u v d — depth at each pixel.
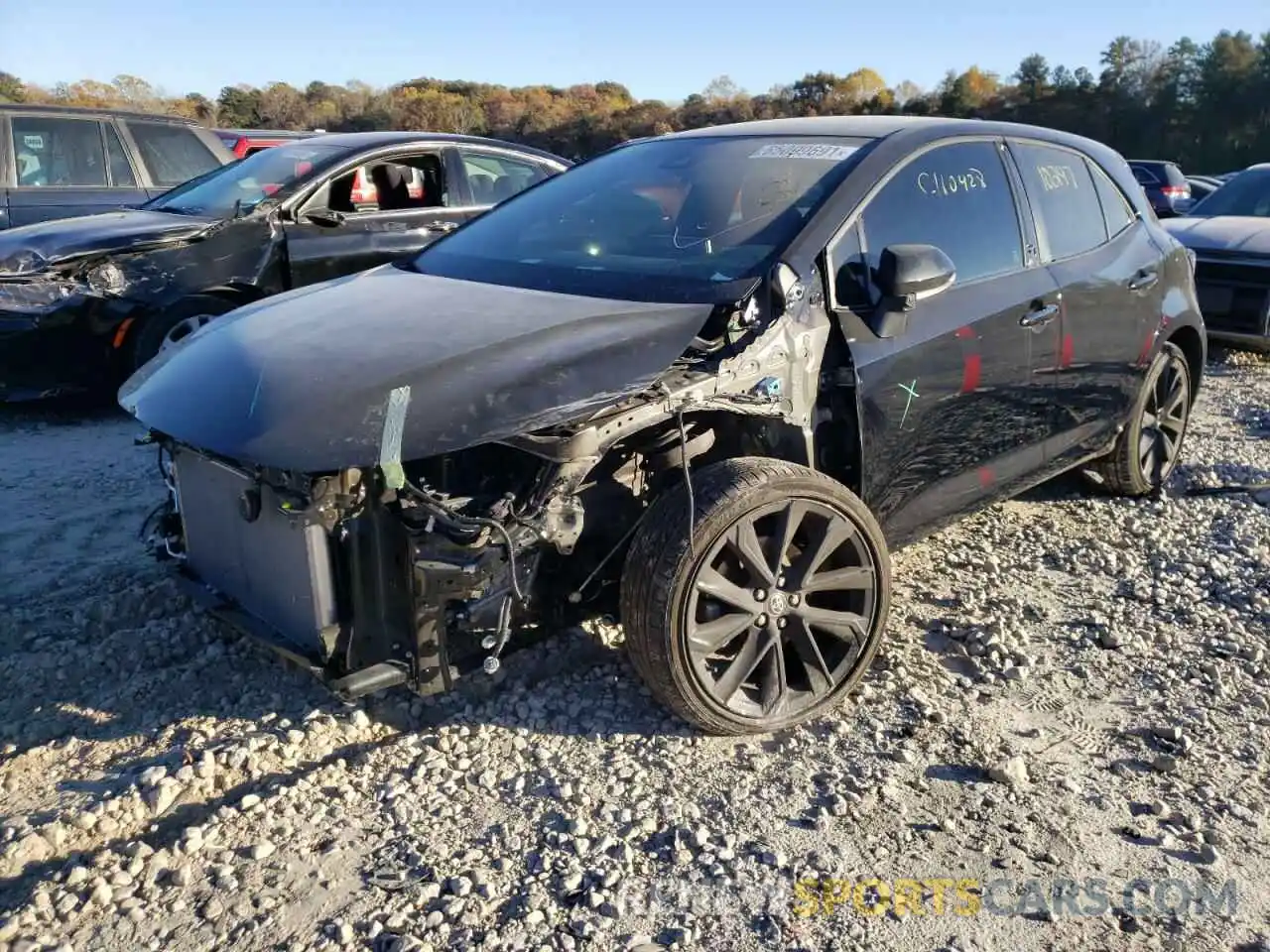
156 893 2.51
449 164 7.62
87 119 8.98
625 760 3.04
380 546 2.78
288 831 2.72
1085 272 4.45
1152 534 4.78
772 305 3.28
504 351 2.93
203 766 2.93
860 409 3.43
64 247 6.39
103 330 6.48
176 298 6.59
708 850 2.65
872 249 3.59
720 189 3.85
